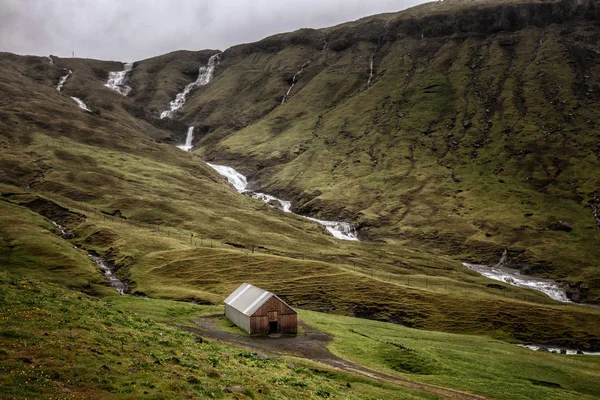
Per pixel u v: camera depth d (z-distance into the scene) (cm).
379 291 13088
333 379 5238
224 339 7081
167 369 3188
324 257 17488
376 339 8119
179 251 14638
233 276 13312
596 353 11106
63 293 4897
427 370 6581
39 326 3403
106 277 12850
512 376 6931
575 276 18812
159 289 11844
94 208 19538
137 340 3788
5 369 2545
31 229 14562
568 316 12688
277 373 4106
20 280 4781
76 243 15538
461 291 14788
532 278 19112
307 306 12062
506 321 12188
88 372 2769
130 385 2736
